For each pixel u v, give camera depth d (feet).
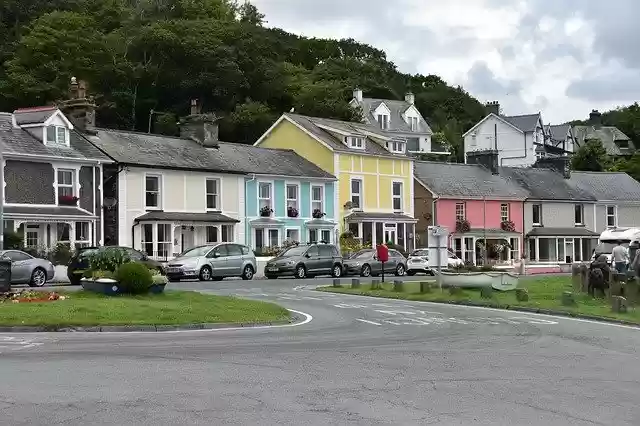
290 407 33.17
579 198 241.96
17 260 103.76
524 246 227.61
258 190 167.02
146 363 44.68
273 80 274.16
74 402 33.50
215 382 38.83
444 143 351.05
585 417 32.24
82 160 135.74
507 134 338.34
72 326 61.46
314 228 177.06
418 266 163.32
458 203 211.41
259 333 62.28
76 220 132.36
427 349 52.95
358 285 116.06
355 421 30.76
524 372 43.55
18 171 128.06
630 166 320.29
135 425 29.50
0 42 253.03
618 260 130.52
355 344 55.31
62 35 237.45
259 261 150.61
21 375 40.06
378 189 194.90
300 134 190.39
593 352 52.60
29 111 138.31
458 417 31.81
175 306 73.15
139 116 256.52
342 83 335.67
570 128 395.96
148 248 144.97
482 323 71.87
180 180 151.23
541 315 81.61
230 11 319.27
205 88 257.75
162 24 262.67
